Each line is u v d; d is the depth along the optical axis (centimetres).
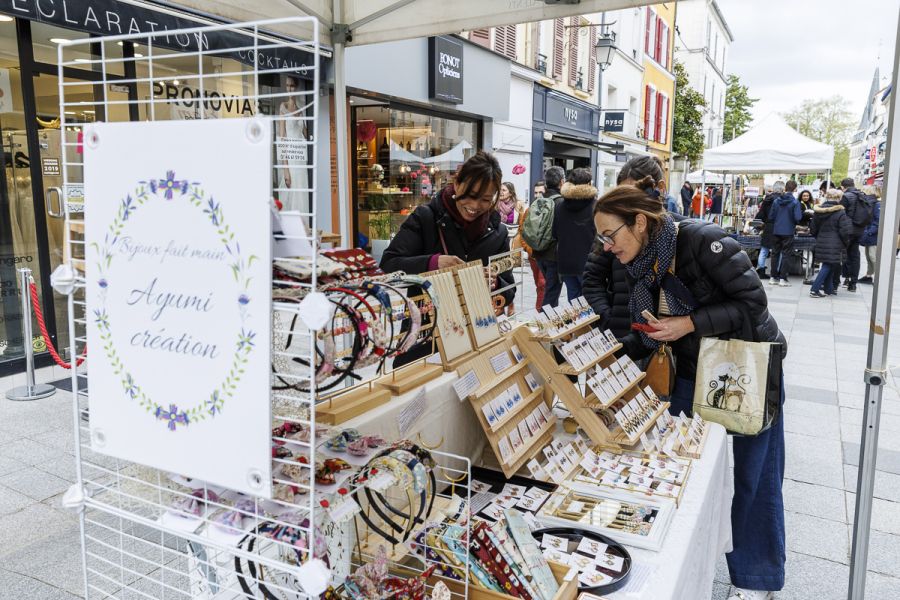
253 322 88
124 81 97
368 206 830
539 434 203
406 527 124
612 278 307
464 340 196
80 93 479
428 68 848
